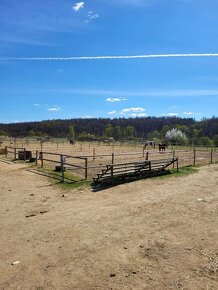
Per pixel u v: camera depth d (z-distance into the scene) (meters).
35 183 15.98
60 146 49.47
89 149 43.78
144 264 6.94
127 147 50.31
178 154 35.47
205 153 37.09
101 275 6.45
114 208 11.34
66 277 6.38
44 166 22.03
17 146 47.78
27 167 21.61
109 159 29.11
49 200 12.60
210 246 7.94
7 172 19.55
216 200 12.56
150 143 49.69
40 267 6.81
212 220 10.00
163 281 6.23
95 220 9.95
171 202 12.20
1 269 6.75
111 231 8.95
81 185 15.34
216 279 6.32
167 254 7.46
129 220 9.95
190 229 9.16
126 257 7.27
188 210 11.12
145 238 8.44
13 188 14.86
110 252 7.54
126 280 6.26
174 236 8.60
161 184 15.74
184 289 5.94
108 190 14.33
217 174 18.97
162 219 10.07
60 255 7.38
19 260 7.15
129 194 13.56
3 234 8.80
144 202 12.20
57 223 9.67
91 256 7.32
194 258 7.25
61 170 17.78
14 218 10.24
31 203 12.14
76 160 27.91
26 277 6.39
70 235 8.64
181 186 15.27
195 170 20.52
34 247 7.86
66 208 11.39
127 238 8.42
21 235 8.70
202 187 15.05
